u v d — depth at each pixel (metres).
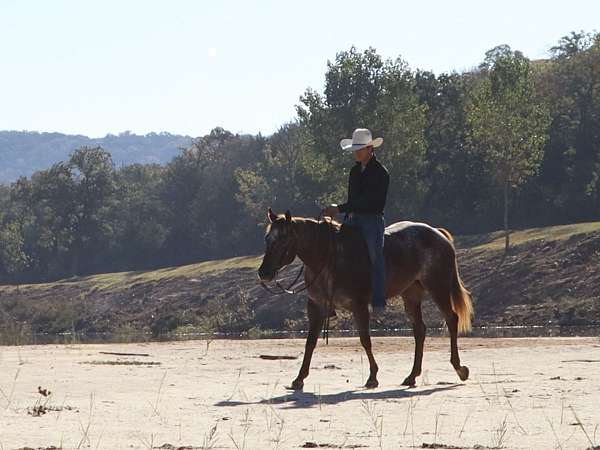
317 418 10.55
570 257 58.97
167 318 73.69
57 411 11.21
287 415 10.81
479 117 67.38
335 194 76.88
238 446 8.64
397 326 51.72
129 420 10.42
